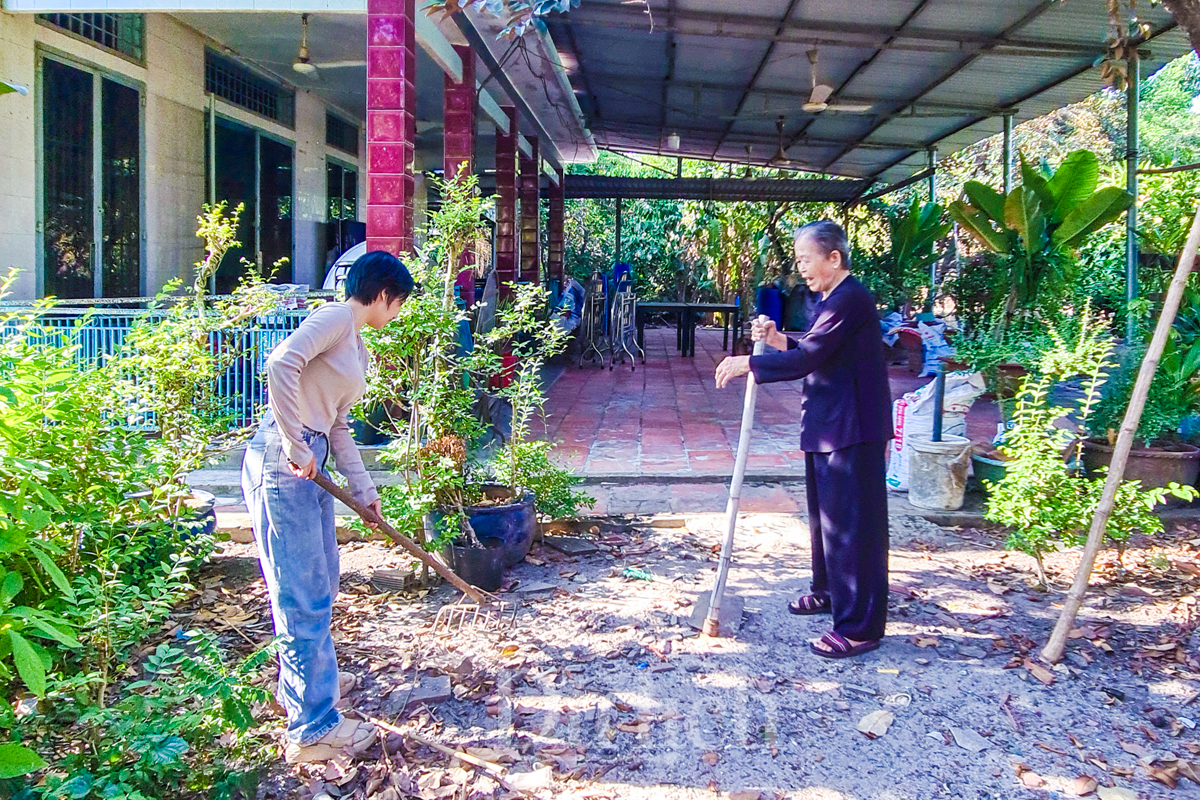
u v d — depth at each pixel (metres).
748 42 8.80
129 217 8.26
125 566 3.61
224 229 4.57
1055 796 2.72
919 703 3.26
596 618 3.98
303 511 2.82
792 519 5.40
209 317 4.61
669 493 5.88
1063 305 9.37
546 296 4.79
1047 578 4.46
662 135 14.34
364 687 3.35
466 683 3.38
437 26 7.74
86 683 2.66
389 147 6.52
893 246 14.72
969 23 7.80
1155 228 10.59
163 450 4.14
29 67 7.02
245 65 9.95
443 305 4.27
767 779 2.80
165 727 2.45
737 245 20.88
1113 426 5.66
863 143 13.95
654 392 10.42
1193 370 5.66
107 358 4.34
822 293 3.72
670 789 2.75
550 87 11.30
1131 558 4.75
